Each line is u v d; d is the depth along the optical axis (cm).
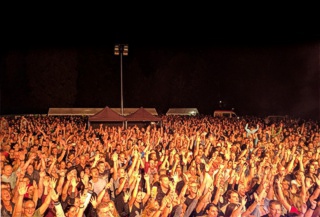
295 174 903
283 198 780
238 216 706
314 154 1234
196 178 848
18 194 623
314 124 2986
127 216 753
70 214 652
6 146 1141
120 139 1666
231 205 730
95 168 853
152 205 698
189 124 2684
